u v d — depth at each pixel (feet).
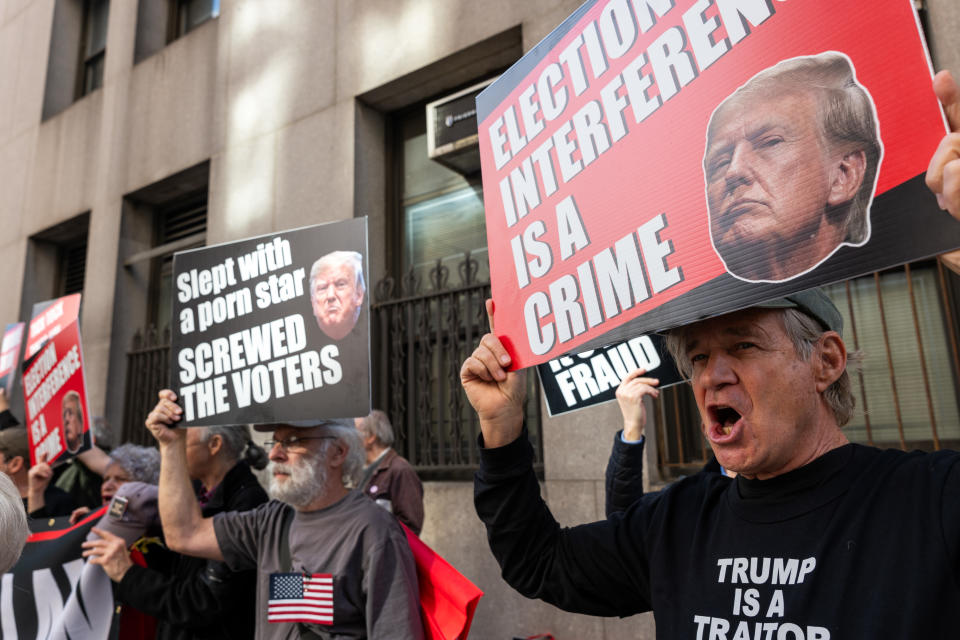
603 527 3.95
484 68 15.15
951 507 2.57
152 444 17.87
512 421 4.02
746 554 3.01
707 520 3.34
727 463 3.02
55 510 9.81
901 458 2.91
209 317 6.89
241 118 18.65
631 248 3.19
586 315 3.41
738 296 2.71
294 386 6.12
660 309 3.03
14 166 25.99
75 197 23.12
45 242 24.99
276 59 18.25
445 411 13.98
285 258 6.45
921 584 2.49
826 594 2.68
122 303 20.98
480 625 11.87
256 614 6.45
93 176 22.68
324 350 6.02
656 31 3.17
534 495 4.12
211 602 6.73
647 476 10.94
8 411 12.26
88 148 23.20
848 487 2.88
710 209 2.86
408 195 16.70
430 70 15.31
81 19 26.81
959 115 2.22
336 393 5.87
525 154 3.87
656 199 3.10
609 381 7.28
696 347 3.17
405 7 15.81
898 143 2.30
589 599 3.90
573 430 11.62
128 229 21.57
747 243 2.70
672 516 3.55
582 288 3.44
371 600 5.50
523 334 3.80
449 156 14.74
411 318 13.70
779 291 2.58
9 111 26.99
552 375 7.73
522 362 3.80
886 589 2.55
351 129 16.31
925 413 9.88
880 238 2.31
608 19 3.42
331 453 6.15
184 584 6.89
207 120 19.53
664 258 3.03
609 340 3.26
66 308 9.03
